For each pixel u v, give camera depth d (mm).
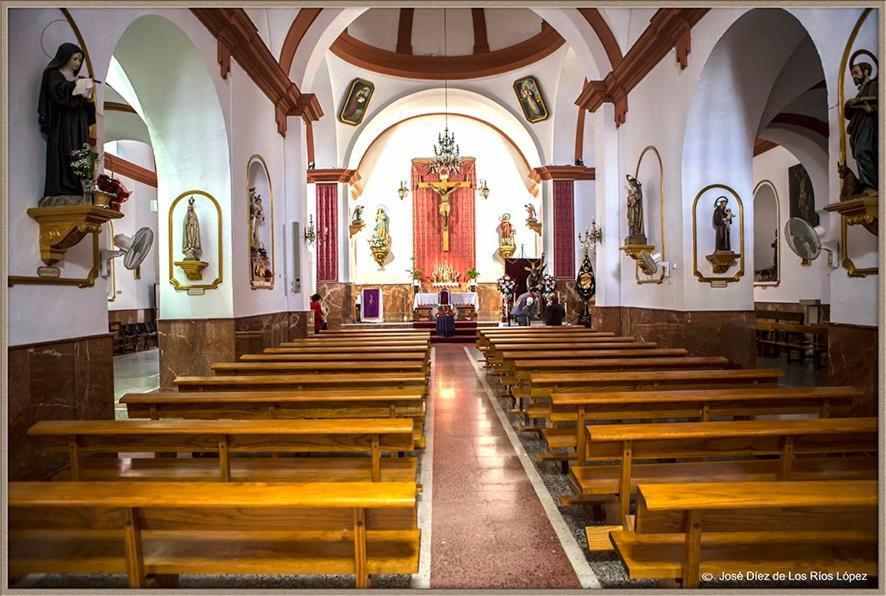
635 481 3451
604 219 11203
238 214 8406
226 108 8047
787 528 2350
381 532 2467
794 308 14609
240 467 3771
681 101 8414
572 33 11227
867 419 3402
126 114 13039
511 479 4594
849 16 4648
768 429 3217
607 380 4945
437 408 7332
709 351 8352
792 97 9805
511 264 19516
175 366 8055
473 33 17016
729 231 8352
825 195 13016
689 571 2361
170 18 6527
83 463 3682
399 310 21359
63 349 4395
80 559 2486
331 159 17500
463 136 21391
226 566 2453
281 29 10148
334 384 5305
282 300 10836
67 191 4312
